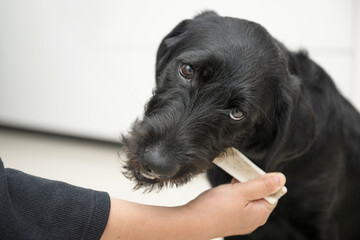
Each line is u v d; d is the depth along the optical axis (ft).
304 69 2.16
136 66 4.01
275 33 3.57
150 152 1.63
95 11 4.02
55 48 4.28
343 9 3.42
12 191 1.41
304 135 1.88
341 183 2.21
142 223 1.53
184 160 1.66
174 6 3.73
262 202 1.66
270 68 1.83
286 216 2.19
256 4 3.55
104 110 4.25
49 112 4.51
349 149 2.27
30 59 4.42
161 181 1.72
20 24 4.35
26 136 4.60
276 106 1.89
